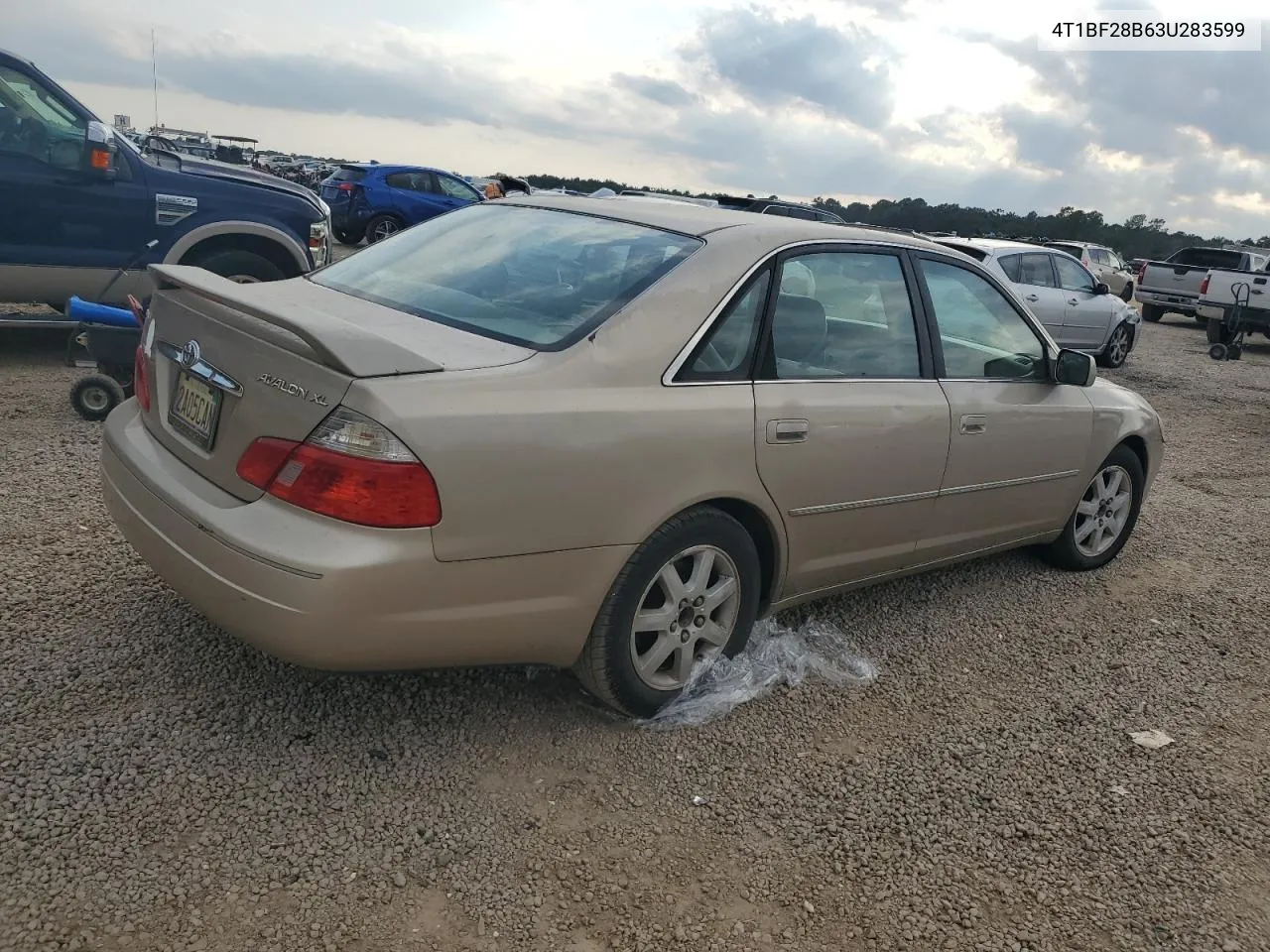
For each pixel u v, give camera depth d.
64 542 4.05
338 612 2.42
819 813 2.85
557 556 2.72
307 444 2.47
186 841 2.46
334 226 20.34
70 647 3.24
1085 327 12.43
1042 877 2.68
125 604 3.56
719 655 3.32
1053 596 4.69
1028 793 3.05
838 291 3.54
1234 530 6.03
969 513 4.12
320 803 2.65
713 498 3.06
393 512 2.43
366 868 2.45
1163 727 3.54
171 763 2.73
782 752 3.13
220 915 2.24
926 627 4.20
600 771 2.94
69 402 6.10
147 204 6.97
